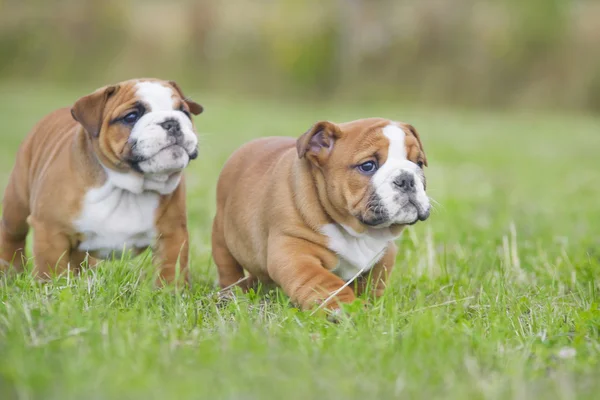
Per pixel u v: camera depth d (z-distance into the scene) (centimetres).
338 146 917
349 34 6069
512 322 837
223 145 2886
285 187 944
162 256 1019
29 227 1124
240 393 600
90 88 5866
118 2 6397
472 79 5659
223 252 1077
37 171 1043
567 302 952
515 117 4956
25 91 5312
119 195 984
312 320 823
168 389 593
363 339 729
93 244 1005
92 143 977
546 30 5484
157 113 955
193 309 855
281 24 6159
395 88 5834
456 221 1575
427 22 5844
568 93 5428
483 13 5797
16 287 906
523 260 1198
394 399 606
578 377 677
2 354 666
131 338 704
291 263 903
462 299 930
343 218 918
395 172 889
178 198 1023
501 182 2284
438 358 689
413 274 1099
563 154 3084
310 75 6081
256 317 837
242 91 6119
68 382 600
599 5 5647
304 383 623
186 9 6319
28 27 6362
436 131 3819
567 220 1641
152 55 6222
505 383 650
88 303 848
